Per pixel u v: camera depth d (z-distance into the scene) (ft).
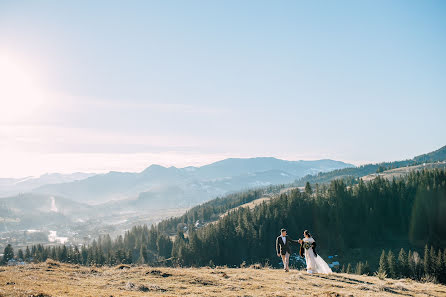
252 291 50.80
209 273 69.97
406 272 278.26
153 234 616.39
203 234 458.09
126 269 68.13
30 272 59.41
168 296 43.93
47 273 59.77
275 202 516.73
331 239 429.38
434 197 418.92
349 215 435.94
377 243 418.10
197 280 58.39
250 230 431.02
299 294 49.29
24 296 37.37
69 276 58.95
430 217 410.72
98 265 76.89
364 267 298.76
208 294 47.26
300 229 453.17
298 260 326.24
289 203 481.46
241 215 510.17
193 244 417.08
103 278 59.41
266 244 420.36
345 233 426.92
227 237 428.97
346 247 414.00
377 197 459.73
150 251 587.27
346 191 472.44
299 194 501.15
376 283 66.90
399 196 456.86
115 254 441.27
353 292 53.98
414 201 431.84
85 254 521.65
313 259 72.69
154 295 44.11
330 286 58.49
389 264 283.18
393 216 446.19
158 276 60.95
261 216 467.11
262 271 75.46
